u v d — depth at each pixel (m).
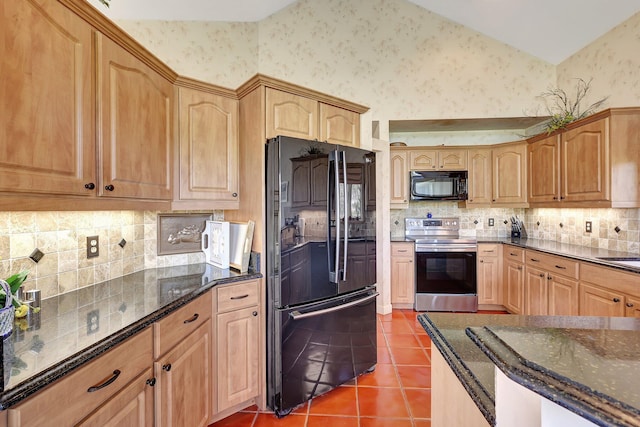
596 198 2.63
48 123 1.10
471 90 3.57
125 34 1.42
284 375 1.87
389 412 1.92
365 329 2.31
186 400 1.46
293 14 3.61
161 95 1.75
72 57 1.20
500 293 3.76
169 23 2.88
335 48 3.64
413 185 3.98
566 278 2.66
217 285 1.74
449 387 0.92
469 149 3.99
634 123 2.45
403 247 3.83
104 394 0.99
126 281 1.75
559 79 3.43
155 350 1.25
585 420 0.45
